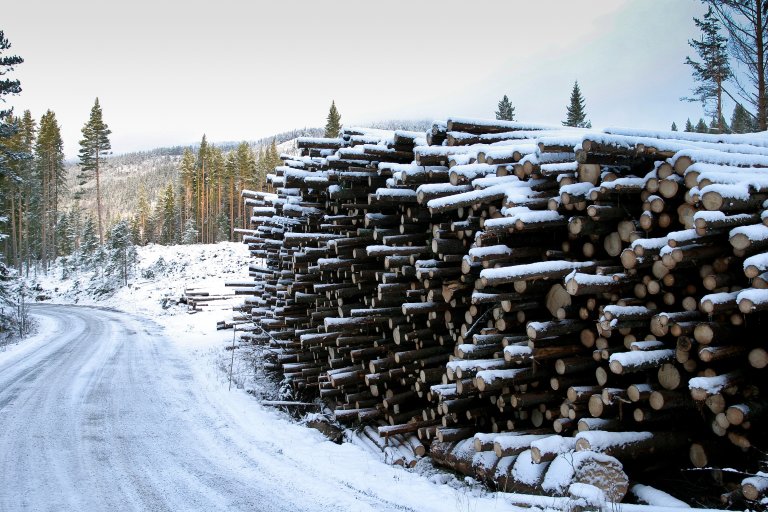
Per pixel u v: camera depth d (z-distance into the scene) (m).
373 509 4.84
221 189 65.88
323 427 8.06
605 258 5.32
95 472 5.82
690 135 5.66
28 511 4.81
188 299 27.92
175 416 8.30
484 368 5.44
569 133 6.93
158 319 25.48
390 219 7.81
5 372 12.00
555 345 5.12
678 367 4.46
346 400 8.46
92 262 45.44
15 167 43.62
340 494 5.24
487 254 5.38
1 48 21.03
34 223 55.78
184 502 5.03
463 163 6.30
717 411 4.20
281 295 12.01
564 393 5.36
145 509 4.87
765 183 4.04
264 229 13.17
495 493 4.98
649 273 4.69
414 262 7.03
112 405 8.89
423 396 7.32
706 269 4.38
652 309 4.65
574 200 5.00
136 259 42.75
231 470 5.96
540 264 5.06
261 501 5.06
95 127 52.47
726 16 14.66
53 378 11.26
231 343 16.58
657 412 4.59
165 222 69.19
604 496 4.05
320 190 9.41
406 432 7.04
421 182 6.76
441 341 6.98
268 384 11.34
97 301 36.22
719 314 4.26
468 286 6.25
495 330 5.84
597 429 4.68
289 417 8.95
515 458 5.10
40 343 17.39
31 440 6.93
